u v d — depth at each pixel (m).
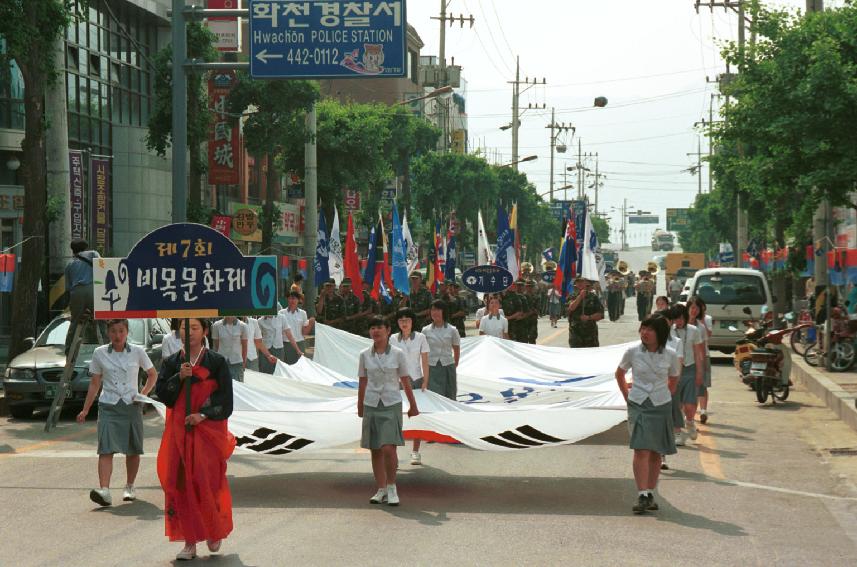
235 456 13.62
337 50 18.98
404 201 56.03
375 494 10.89
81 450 14.39
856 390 19.00
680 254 81.75
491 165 82.69
